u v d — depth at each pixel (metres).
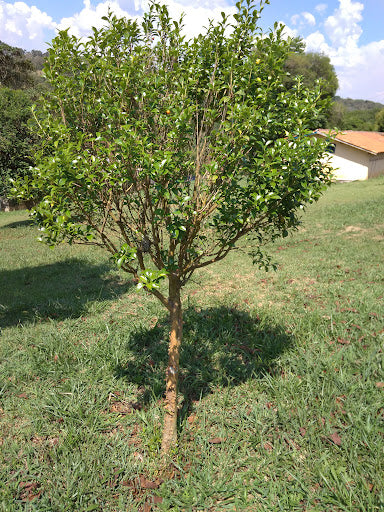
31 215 2.70
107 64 2.98
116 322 5.99
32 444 3.51
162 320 5.98
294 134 2.89
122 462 3.26
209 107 3.09
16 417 3.91
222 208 2.90
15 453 3.38
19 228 16.61
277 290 7.12
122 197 2.93
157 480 3.09
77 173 2.51
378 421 3.48
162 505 2.86
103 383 4.35
